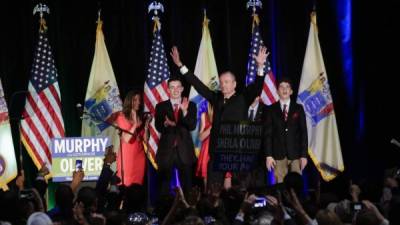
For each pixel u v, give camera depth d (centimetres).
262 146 1360
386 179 1168
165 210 886
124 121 1429
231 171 1179
